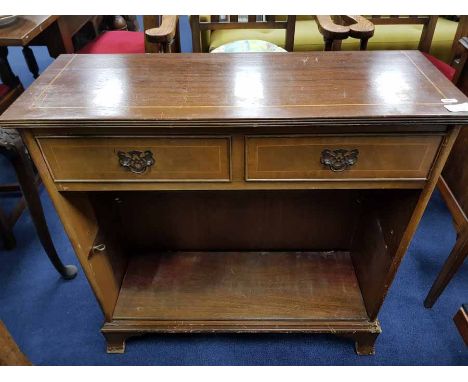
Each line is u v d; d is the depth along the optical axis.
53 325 1.19
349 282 1.17
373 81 0.77
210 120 0.64
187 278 1.20
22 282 1.32
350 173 0.74
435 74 0.80
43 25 1.25
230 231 1.24
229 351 1.11
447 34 1.82
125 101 0.71
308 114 0.65
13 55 2.88
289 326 1.06
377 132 0.68
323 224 1.22
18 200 1.67
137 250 1.29
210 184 0.76
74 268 1.34
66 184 0.76
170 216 1.20
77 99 0.71
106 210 1.07
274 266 1.24
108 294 1.06
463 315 0.66
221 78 0.79
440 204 1.61
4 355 0.68
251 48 1.54
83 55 0.91
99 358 1.10
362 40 1.20
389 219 0.93
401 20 1.54
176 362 1.08
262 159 0.72
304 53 0.91
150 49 1.35
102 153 0.71
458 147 1.09
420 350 1.10
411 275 1.32
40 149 0.71
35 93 0.73
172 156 0.72
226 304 1.12
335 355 1.09
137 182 0.76
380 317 1.19
